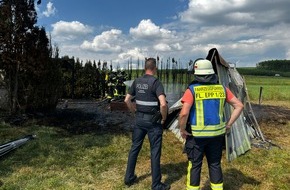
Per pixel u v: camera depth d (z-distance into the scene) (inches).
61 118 440.8
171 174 247.1
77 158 277.1
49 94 469.4
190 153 184.4
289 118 495.8
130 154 223.0
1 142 313.3
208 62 181.3
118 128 391.9
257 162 280.4
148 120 209.2
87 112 493.7
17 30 416.8
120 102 510.0
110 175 243.9
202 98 176.7
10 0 411.5
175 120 347.9
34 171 245.0
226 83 318.0
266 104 705.0
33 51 426.9
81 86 708.0
